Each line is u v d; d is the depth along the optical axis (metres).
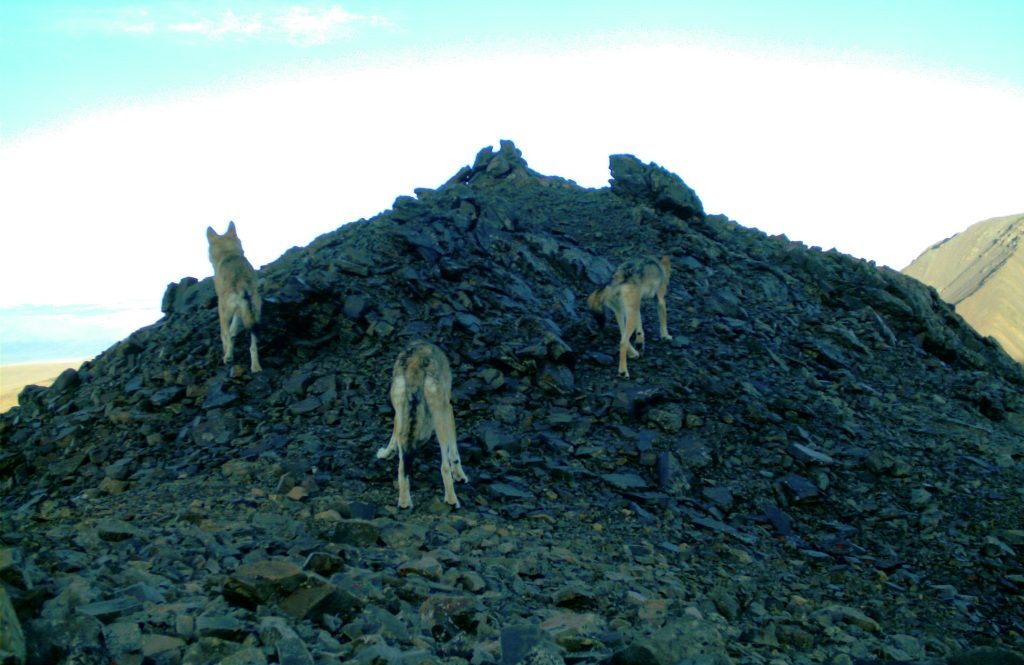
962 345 21.89
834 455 12.98
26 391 15.34
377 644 5.18
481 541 8.66
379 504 9.72
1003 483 12.34
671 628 5.62
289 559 7.17
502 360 14.15
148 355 15.52
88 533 7.48
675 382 14.18
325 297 15.58
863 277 22.83
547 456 11.91
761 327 17.86
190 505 9.28
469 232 19.67
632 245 22.34
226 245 14.75
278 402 13.24
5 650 4.05
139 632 4.90
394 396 9.62
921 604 9.07
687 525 10.48
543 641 5.44
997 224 190.88
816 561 10.05
